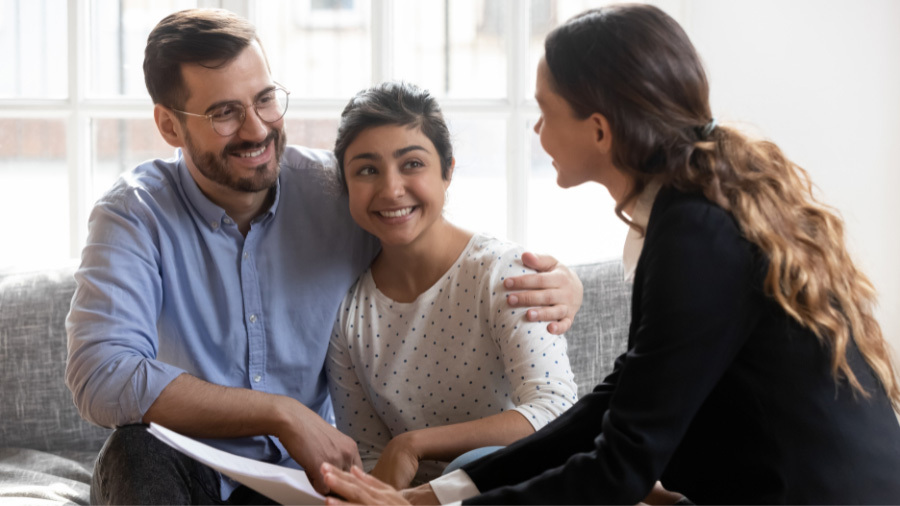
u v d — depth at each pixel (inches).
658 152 46.0
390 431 66.5
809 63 88.0
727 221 43.4
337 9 91.2
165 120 64.1
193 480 59.7
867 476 43.4
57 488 66.8
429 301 63.2
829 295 45.2
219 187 63.0
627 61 45.8
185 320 63.9
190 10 63.6
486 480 50.5
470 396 63.2
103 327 58.9
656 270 43.3
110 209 62.8
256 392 58.3
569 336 76.9
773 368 43.8
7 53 89.7
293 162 68.6
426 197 60.6
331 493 56.1
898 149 88.7
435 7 91.9
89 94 90.1
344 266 66.2
